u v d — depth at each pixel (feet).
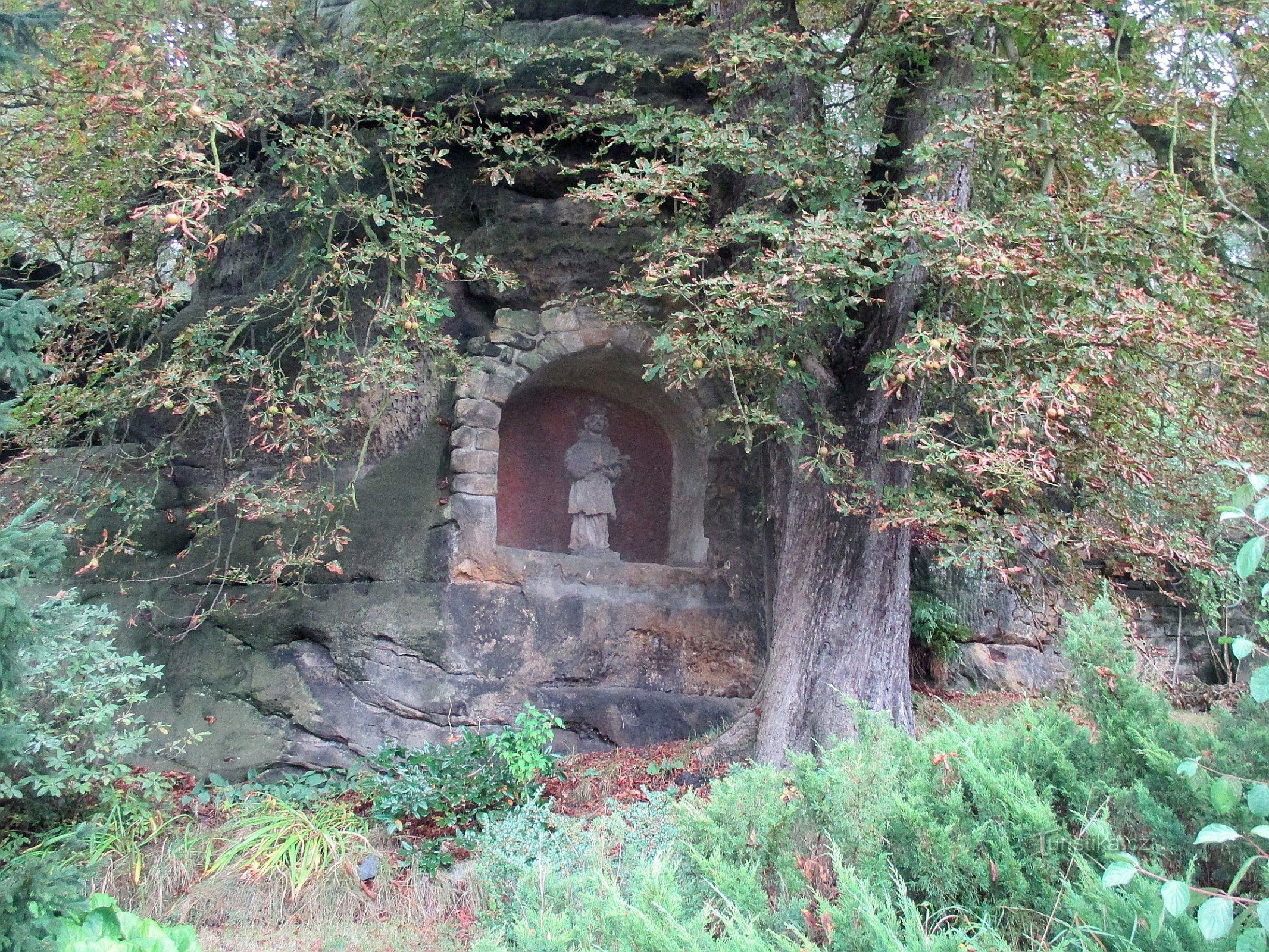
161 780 23.38
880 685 24.57
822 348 24.70
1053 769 14.17
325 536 27.07
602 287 31.63
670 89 32.65
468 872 20.81
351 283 26.18
